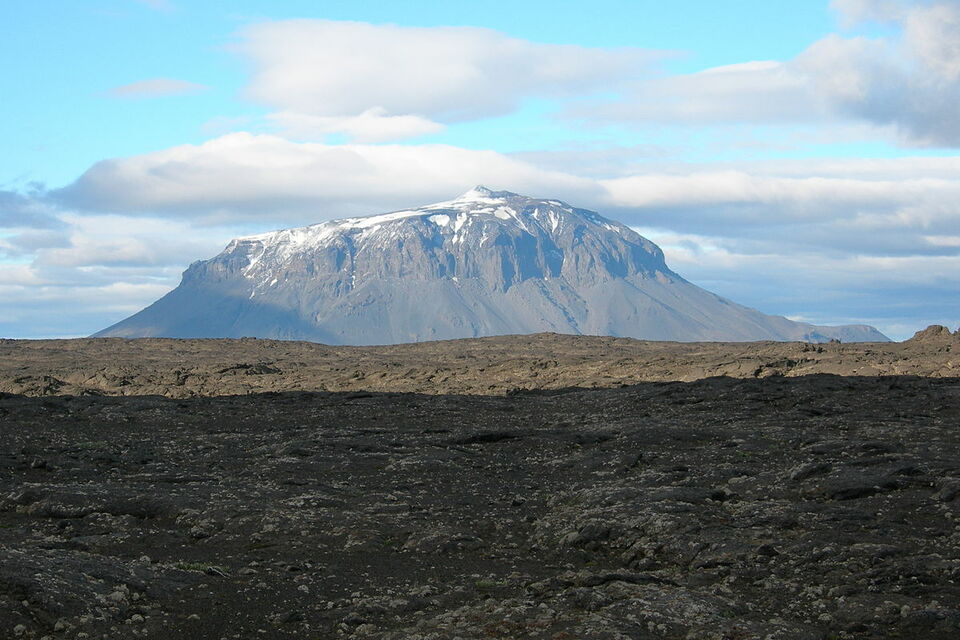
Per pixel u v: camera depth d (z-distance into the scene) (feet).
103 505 104.83
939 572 75.66
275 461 135.95
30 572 71.31
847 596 71.87
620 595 72.18
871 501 100.22
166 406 209.05
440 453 142.41
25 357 362.33
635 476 120.98
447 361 335.26
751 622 66.23
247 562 85.35
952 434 141.38
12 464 132.36
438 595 75.00
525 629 65.57
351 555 89.25
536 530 98.02
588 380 256.32
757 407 178.91
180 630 67.46
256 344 408.26
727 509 99.60
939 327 297.33
